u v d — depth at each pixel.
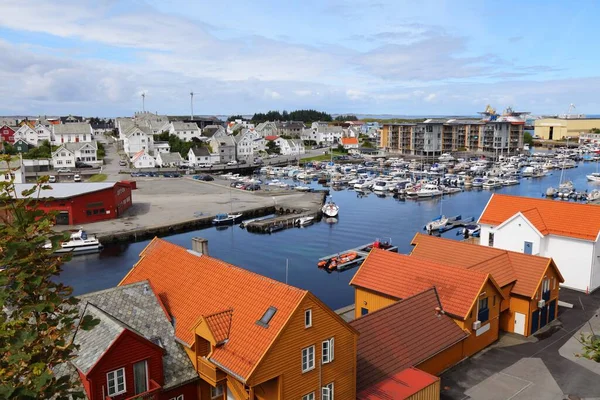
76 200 92.12
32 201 14.10
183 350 27.34
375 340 31.88
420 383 29.25
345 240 89.19
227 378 25.31
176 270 32.28
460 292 37.34
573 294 51.44
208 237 91.31
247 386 23.20
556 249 53.91
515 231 55.53
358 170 179.00
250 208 110.94
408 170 178.62
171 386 25.19
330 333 26.14
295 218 101.56
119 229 88.69
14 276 13.30
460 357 36.38
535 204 58.38
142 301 29.11
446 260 47.34
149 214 102.94
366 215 111.44
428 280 39.59
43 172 157.75
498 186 152.50
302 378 24.98
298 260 76.62
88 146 177.50
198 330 25.78
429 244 49.94
